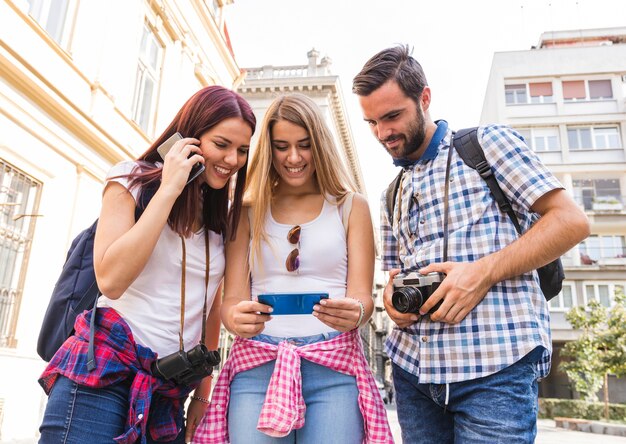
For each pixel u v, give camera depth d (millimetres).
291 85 21547
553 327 20484
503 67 23719
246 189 2045
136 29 8406
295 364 1726
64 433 1475
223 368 1896
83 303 1723
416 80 1918
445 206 1876
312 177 2070
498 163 1816
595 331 16438
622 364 15328
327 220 1970
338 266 1929
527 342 1661
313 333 1845
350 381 1801
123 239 1521
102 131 7207
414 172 2023
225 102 1784
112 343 1564
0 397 5309
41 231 6082
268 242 1933
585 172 22078
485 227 1799
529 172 1732
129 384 1601
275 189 2080
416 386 1963
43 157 6141
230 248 2029
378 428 1736
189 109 1812
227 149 1782
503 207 1804
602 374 15812
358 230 1971
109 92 7504
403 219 2045
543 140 22734
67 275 1761
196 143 1716
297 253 1890
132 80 8266
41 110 6078
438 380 1762
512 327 1694
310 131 1895
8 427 5398
